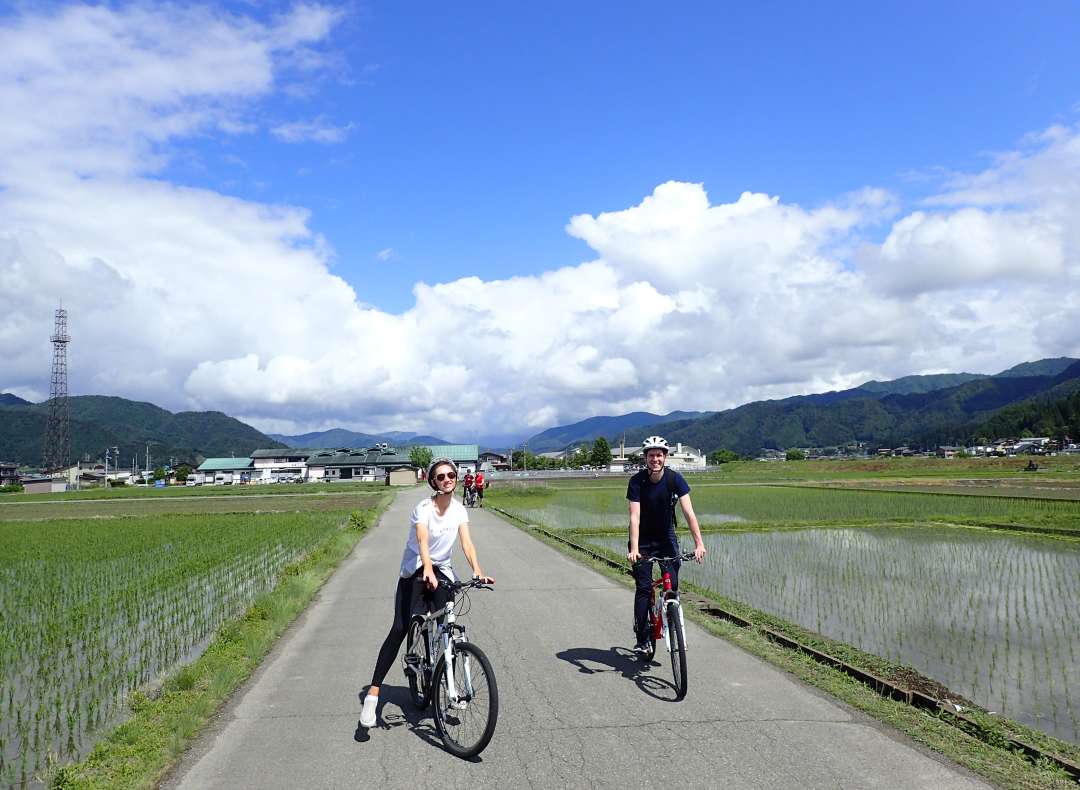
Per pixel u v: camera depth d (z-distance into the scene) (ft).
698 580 46.60
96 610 38.52
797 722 18.71
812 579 46.91
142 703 21.33
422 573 18.58
